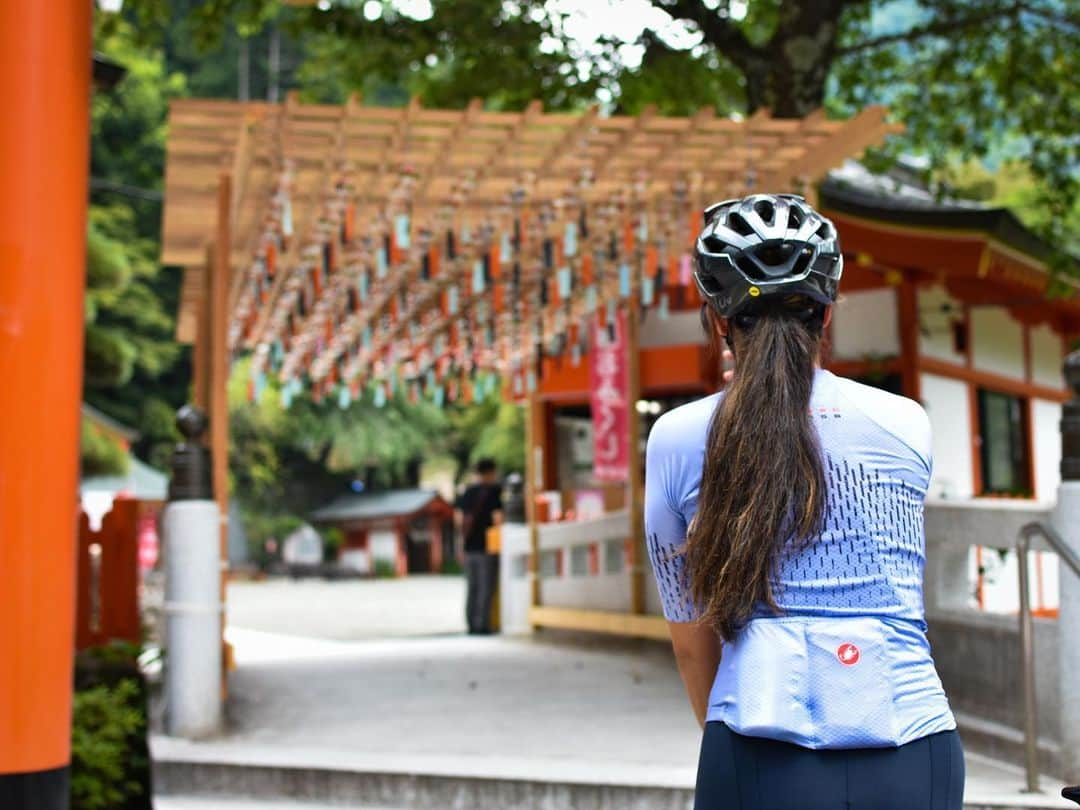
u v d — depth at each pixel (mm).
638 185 7883
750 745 1936
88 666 8242
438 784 5387
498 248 8492
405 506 48250
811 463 1980
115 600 8758
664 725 6625
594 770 5383
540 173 7797
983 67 13070
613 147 7426
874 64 13414
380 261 8234
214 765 5750
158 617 10008
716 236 2137
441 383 13258
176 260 10844
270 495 47750
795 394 2031
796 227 2111
